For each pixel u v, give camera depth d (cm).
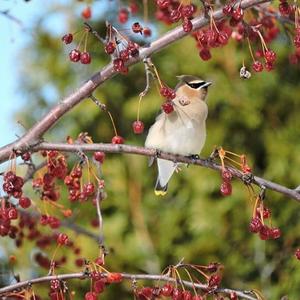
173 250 1428
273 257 1423
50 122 835
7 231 820
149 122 1484
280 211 1427
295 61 981
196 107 1009
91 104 1481
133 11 1057
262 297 797
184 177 1439
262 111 1480
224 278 1416
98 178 906
